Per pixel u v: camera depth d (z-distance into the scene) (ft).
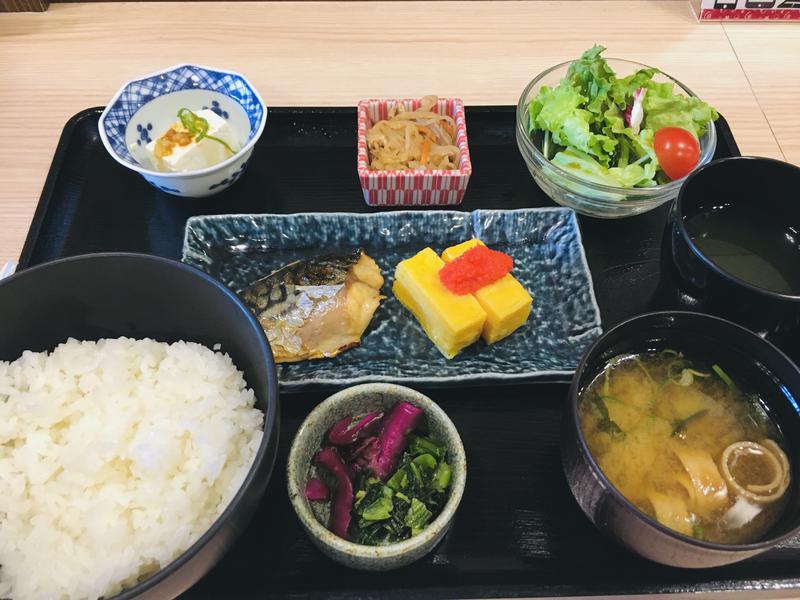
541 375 1.08
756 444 0.94
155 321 1.02
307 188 1.37
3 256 1.29
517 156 1.43
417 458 0.94
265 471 0.81
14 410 0.92
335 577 0.90
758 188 1.19
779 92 1.55
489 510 0.97
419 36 1.63
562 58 1.60
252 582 0.90
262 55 1.58
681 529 0.88
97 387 0.95
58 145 1.39
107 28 1.63
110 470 0.89
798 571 0.91
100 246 1.27
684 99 1.32
